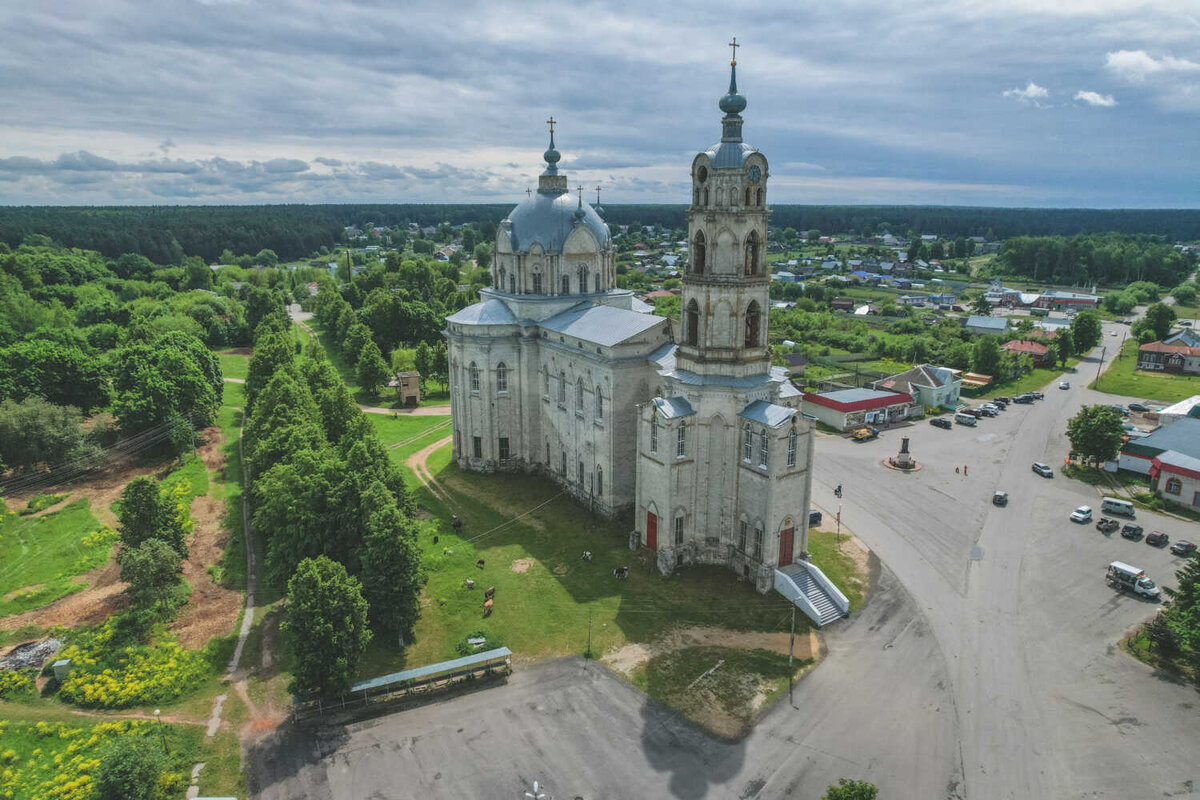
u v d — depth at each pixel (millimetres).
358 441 79812
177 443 119562
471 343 107625
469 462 113188
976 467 119500
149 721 60562
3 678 65250
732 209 76938
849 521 97438
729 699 62844
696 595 78438
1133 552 89062
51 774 55188
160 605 73562
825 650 69500
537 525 94438
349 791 53625
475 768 55719
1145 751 56938
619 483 93625
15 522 98062
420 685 64375
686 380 80750
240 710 62062
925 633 72125
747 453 79562
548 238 107875
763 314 81312
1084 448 115750
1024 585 81188
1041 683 64812
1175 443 114312
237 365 198625
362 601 61969
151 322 188625
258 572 84625
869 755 56562
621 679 65562
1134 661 67812
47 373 135500
